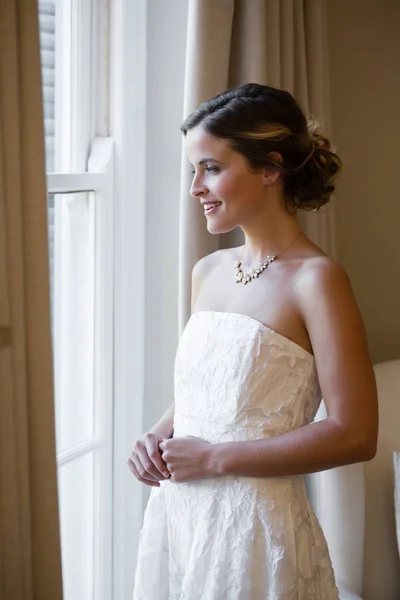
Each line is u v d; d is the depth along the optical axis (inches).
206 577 65.8
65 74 86.7
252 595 64.3
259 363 64.8
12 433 55.7
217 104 66.5
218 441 66.3
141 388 96.5
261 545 64.4
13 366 55.7
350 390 62.6
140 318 95.3
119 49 89.4
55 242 84.0
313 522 68.7
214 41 82.4
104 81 90.8
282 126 66.0
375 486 87.1
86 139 90.1
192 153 66.9
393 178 112.1
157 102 93.8
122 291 93.3
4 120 53.8
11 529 56.3
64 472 87.7
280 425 65.2
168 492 70.4
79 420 90.5
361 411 62.5
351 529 85.4
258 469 63.2
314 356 65.9
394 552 87.2
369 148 109.9
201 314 68.8
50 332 57.9
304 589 65.5
